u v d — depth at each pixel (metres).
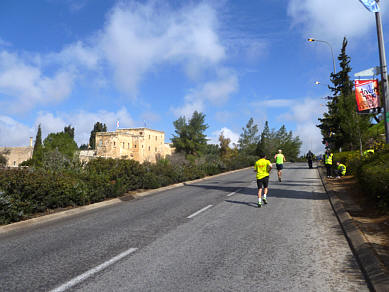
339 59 36.03
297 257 4.53
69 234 6.28
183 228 6.58
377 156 9.78
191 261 4.40
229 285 3.53
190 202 10.59
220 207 9.30
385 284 3.29
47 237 6.06
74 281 3.72
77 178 11.23
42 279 3.80
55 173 10.93
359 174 9.86
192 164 25.42
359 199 9.17
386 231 5.46
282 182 17.00
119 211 9.18
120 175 13.85
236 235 5.88
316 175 21.72
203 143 69.19
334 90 35.53
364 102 9.55
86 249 5.12
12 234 6.41
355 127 21.88
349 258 4.47
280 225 6.68
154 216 8.15
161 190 15.35
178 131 68.94
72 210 9.16
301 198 10.80
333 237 5.62
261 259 4.45
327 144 33.66
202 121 69.00
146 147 70.62
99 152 62.03
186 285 3.55
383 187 6.91
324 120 33.28
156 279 3.75
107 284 3.62
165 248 5.09
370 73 9.45
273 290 3.39
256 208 8.97
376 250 4.43
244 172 30.02
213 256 4.62
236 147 54.84
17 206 7.71
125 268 4.16
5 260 4.60
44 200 8.80
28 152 51.75
